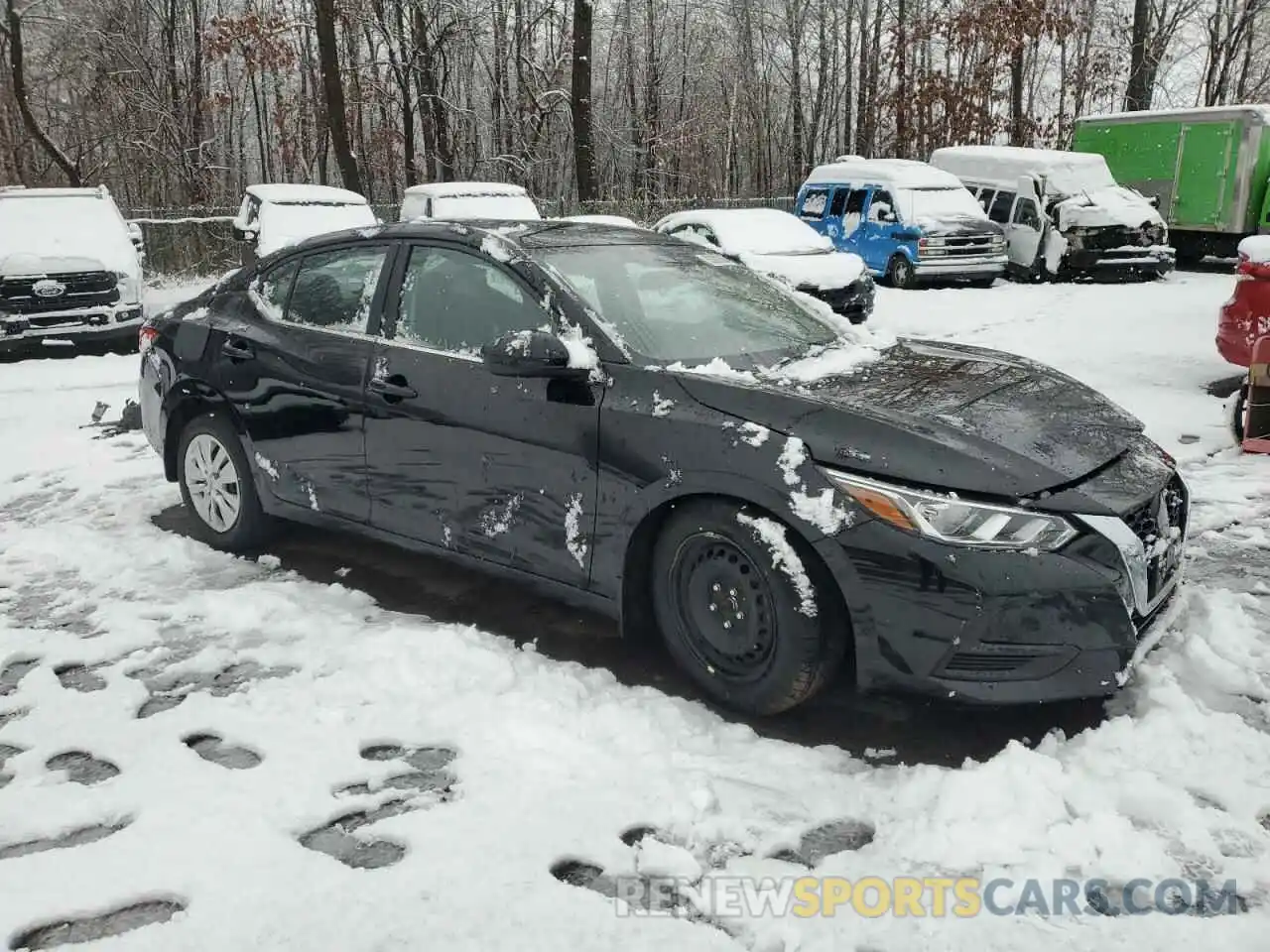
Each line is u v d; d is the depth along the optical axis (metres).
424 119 32.47
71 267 12.41
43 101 33.69
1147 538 3.28
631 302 4.07
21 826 2.92
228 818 2.94
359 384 4.42
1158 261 18.38
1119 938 2.43
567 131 34.50
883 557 3.11
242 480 5.05
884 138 33.16
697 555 3.54
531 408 3.85
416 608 4.49
